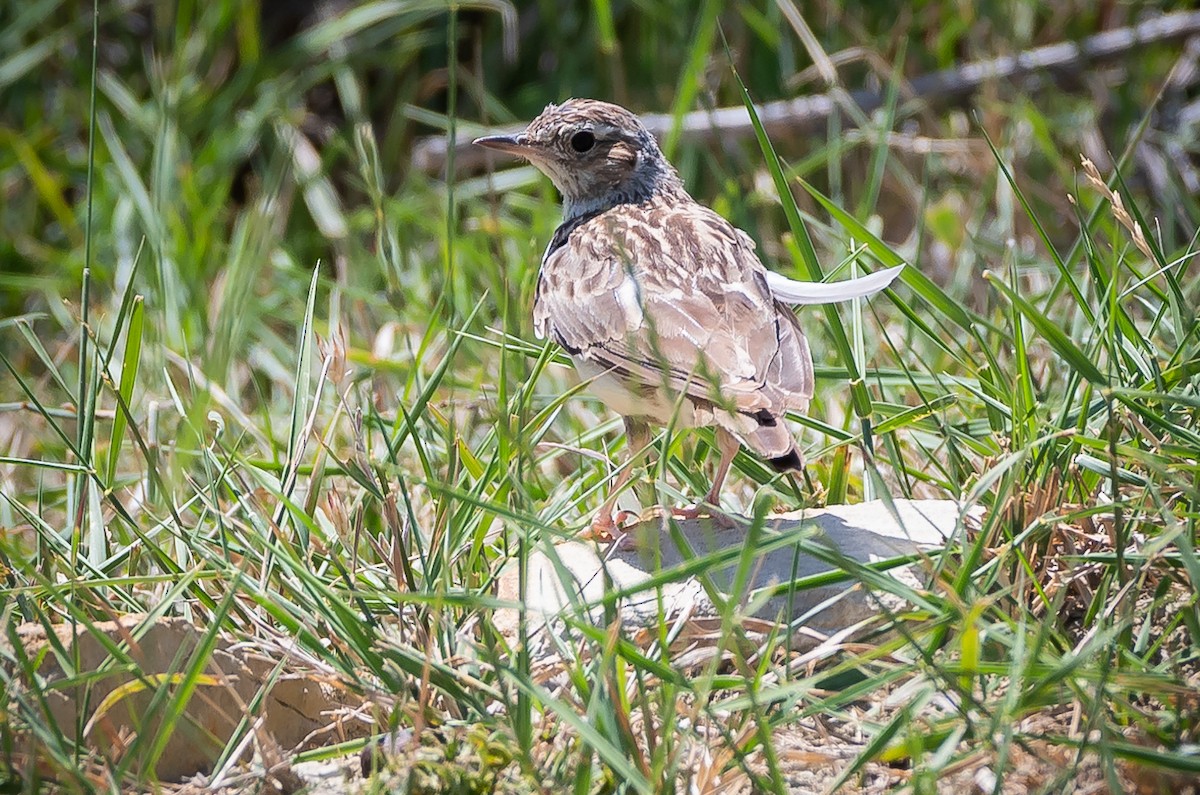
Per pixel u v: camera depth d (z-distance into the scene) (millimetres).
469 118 20500
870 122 17375
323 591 8094
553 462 12164
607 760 6742
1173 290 9898
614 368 10125
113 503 9250
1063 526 8617
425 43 20234
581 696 7480
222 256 17484
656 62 19266
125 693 7469
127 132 19734
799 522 9352
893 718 7340
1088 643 7500
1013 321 10484
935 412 10047
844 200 18391
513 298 14188
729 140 18328
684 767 7293
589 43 19891
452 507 9578
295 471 9625
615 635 7164
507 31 19531
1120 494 8562
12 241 19484
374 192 12859
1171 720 7336
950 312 10539
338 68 19859
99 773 7352
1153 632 8188
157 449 10422
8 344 18312
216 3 20109
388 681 7953
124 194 18484
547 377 13930
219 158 18953
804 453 11023
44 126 20391
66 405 14586
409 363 13008
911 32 19172
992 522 8086
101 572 9047
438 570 8922
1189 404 8469
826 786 7293
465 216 18875
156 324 15391
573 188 12273
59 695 7664
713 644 8328
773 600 8625
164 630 8023
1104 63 18969
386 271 13117
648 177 12227
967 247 15008
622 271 10500
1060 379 11406
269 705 8117
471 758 7238
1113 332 9711
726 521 9812
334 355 10352
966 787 7098
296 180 18812
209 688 7992
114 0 21125
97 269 17234
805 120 18344
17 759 7359
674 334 9781
